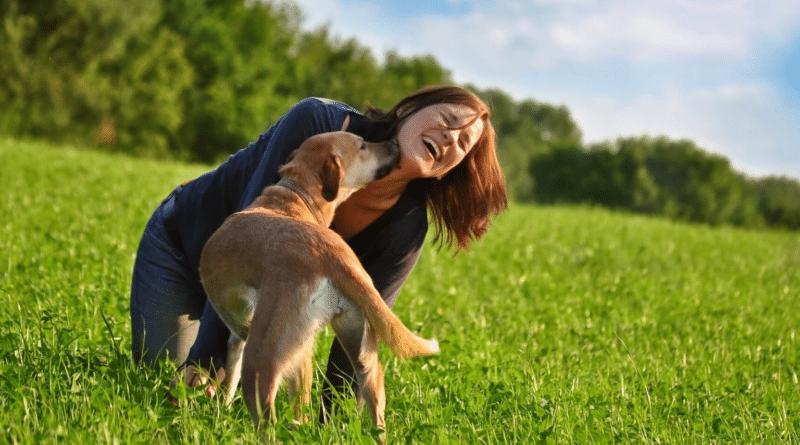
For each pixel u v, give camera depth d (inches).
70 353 163.0
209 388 158.6
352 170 154.3
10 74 1658.5
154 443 129.6
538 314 294.0
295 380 144.6
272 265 134.6
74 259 277.6
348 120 163.5
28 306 204.1
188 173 847.7
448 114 152.7
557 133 5506.9
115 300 223.6
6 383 141.5
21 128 1670.8
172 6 2330.2
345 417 145.8
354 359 139.9
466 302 314.7
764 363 242.5
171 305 170.2
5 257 283.9
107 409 135.1
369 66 3422.7
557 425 150.3
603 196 3671.3
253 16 2564.0
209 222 165.2
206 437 133.2
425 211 166.1
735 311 331.9
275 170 158.2
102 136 1871.3
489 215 171.5
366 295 134.5
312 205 153.1
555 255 494.0
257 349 130.7
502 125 4820.4
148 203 521.3
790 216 3400.6
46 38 1718.8
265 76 2506.2
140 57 1961.1
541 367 215.5
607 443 145.1
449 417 150.6
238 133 2353.6
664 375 207.0
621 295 351.3
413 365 204.2
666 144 3747.5
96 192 565.0
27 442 118.2
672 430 161.8
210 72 2359.7
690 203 3555.6
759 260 579.5
